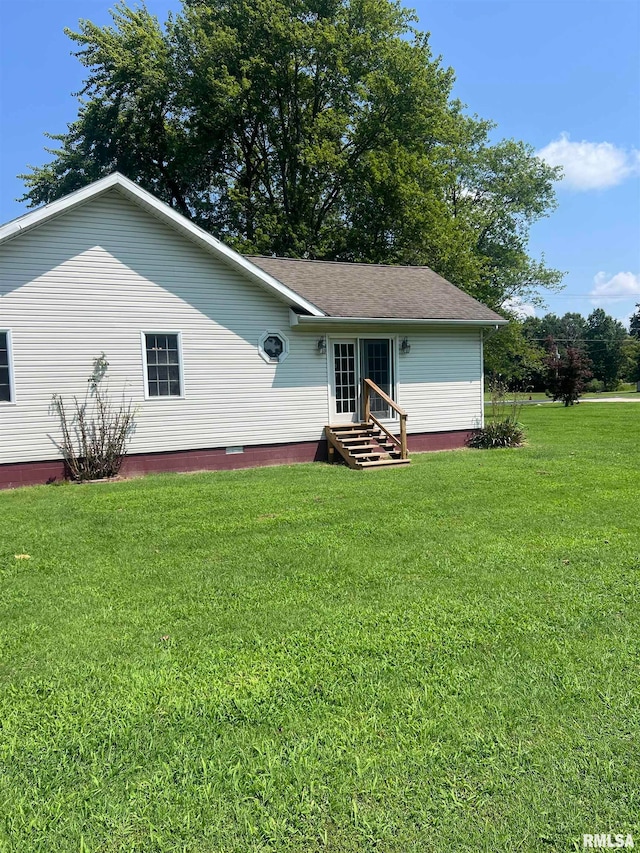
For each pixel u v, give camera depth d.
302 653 3.64
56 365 10.73
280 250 26.81
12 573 5.33
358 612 4.26
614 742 2.70
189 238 11.78
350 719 2.93
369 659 3.54
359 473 11.15
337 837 2.18
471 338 15.28
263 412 12.76
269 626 4.05
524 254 36.84
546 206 37.50
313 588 4.79
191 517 7.44
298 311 12.85
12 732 2.87
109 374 11.19
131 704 3.09
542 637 3.80
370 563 5.41
